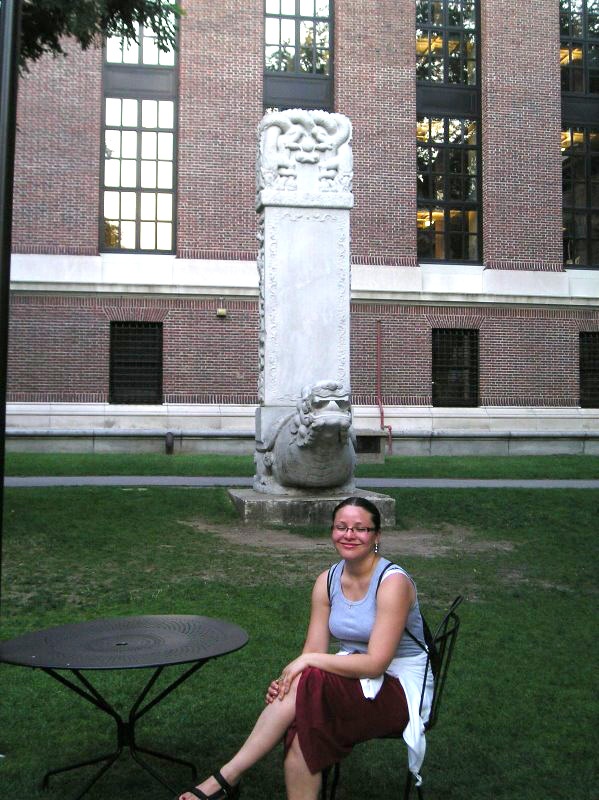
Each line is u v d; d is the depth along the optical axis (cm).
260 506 1170
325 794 358
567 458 2269
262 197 1256
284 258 1254
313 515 1180
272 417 1246
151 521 1178
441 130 2652
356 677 351
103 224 2436
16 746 451
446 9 2688
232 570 904
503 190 2600
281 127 1273
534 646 646
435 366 2573
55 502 1296
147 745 454
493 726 488
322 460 1177
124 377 2408
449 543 1096
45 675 560
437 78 2670
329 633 392
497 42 2627
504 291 2556
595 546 1080
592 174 2761
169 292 2373
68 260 2341
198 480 1634
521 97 2628
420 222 2627
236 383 2412
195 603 759
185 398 2388
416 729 353
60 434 2281
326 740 335
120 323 2406
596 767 435
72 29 1210
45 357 2319
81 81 2391
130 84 2472
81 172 2375
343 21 2531
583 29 2789
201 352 2402
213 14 2455
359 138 2519
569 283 2628
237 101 2458
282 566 927
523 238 2600
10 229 409
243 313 2425
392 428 2445
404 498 1418
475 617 729
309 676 344
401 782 415
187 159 2425
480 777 422
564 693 543
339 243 1268
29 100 2356
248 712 501
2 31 413
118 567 908
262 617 712
